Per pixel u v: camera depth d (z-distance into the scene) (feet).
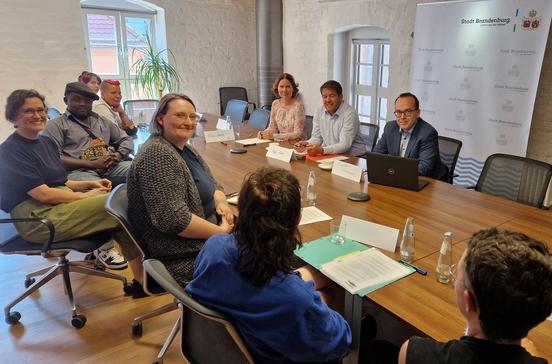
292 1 18.85
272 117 13.38
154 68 17.83
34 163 7.41
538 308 2.41
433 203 6.94
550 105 11.61
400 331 5.64
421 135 9.12
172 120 5.91
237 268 3.33
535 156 12.21
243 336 3.42
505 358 2.53
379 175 7.86
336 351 3.55
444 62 13.16
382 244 5.31
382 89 17.28
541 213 6.50
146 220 5.58
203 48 19.56
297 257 4.98
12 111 7.20
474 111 12.71
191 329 4.23
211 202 6.59
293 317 3.23
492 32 11.82
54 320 7.29
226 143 11.64
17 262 9.29
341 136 10.90
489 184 8.45
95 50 17.42
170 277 3.92
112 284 8.44
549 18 10.64
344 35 18.06
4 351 6.51
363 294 4.24
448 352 2.72
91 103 10.28
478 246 2.68
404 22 14.56
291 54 19.61
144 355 6.45
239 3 20.06
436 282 4.47
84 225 7.16
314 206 6.81
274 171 3.49
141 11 18.11
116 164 10.61
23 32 14.79
